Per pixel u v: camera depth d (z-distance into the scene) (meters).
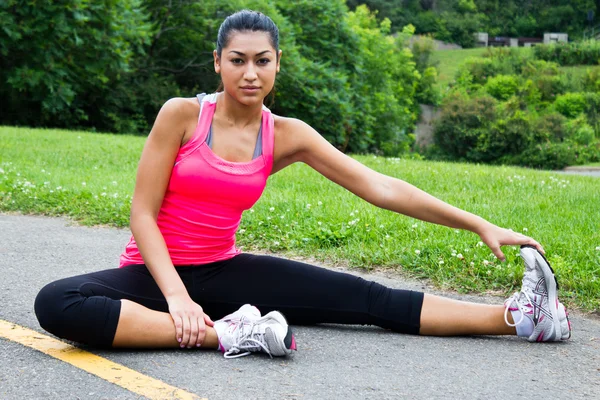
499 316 3.29
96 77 20.92
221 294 3.19
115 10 20.67
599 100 44.19
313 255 4.99
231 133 3.08
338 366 2.89
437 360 3.00
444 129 34.31
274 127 3.18
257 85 2.97
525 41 77.62
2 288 4.01
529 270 3.28
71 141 12.98
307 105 23.58
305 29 25.84
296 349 3.06
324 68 24.53
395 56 36.31
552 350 3.19
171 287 2.97
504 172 10.40
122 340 2.90
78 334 2.87
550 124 33.56
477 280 4.25
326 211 6.08
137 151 11.88
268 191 7.40
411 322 3.30
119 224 6.14
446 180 8.91
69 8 19.47
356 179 3.22
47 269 4.54
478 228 3.22
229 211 3.14
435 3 77.56
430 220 3.25
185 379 2.68
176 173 3.05
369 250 4.88
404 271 4.56
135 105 23.61
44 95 20.42
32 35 19.59
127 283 3.07
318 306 3.27
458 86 49.03
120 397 2.51
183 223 3.12
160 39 24.69
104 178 8.59
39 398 2.50
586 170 29.97
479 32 77.44
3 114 21.39
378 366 2.90
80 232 5.86
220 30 3.03
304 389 2.62
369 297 3.30
